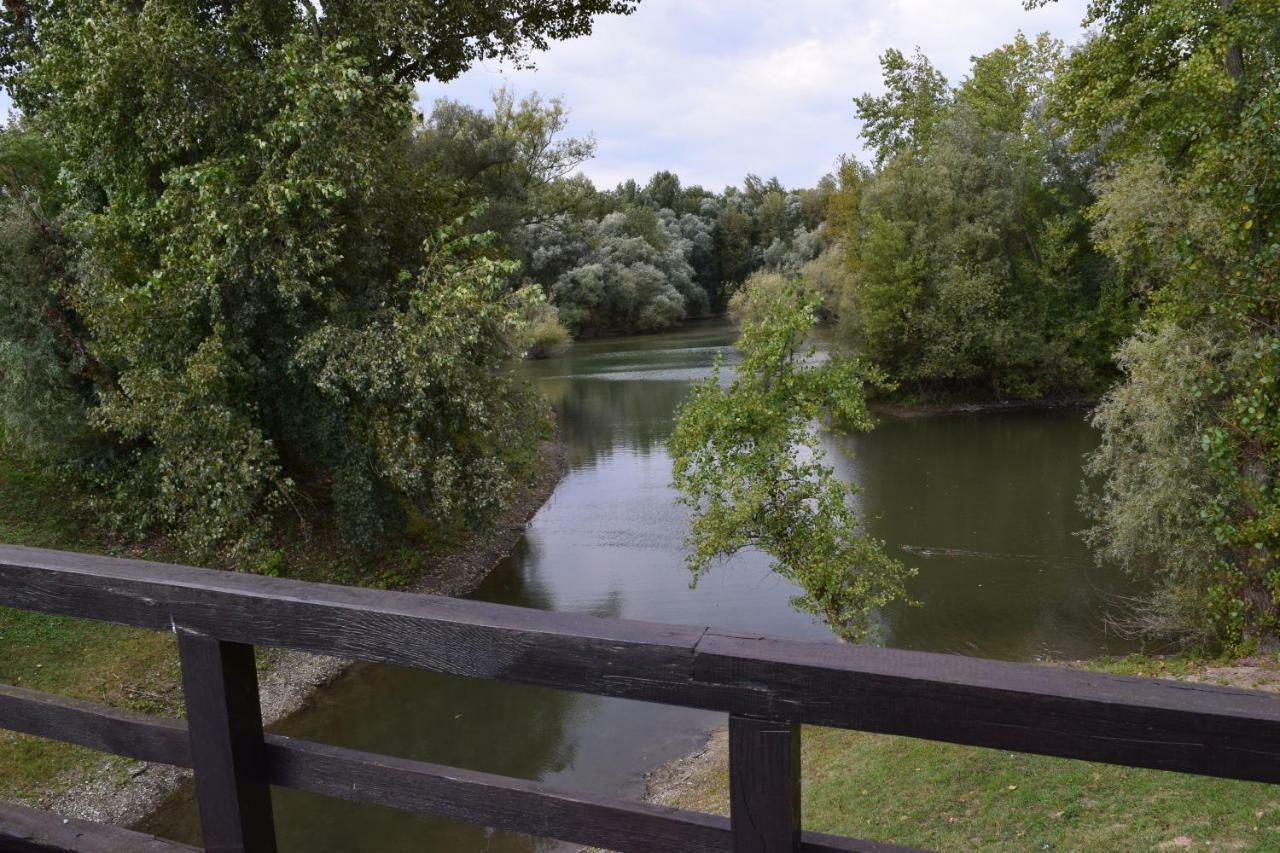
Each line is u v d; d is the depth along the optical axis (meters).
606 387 42.94
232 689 1.68
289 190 12.38
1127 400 12.78
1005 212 32.66
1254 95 11.36
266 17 14.59
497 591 16.12
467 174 30.30
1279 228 9.99
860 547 10.68
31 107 16.66
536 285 14.39
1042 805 6.58
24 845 1.93
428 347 13.29
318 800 9.28
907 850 1.34
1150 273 16.11
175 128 13.10
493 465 14.91
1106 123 16.12
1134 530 12.47
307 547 15.60
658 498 23.08
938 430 30.53
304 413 14.64
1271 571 10.41
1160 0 13.37
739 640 1.37
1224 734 1.09
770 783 1.33
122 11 13.14
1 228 13.45
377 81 14.87
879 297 33.88
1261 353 9.69
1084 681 1.19
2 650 10.98
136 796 9.53
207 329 13.68
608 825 1.50
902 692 1.23
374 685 12.33
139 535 14.39
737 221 85.31
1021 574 15.69
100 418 13.27
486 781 1.58
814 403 10.73
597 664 1.40
